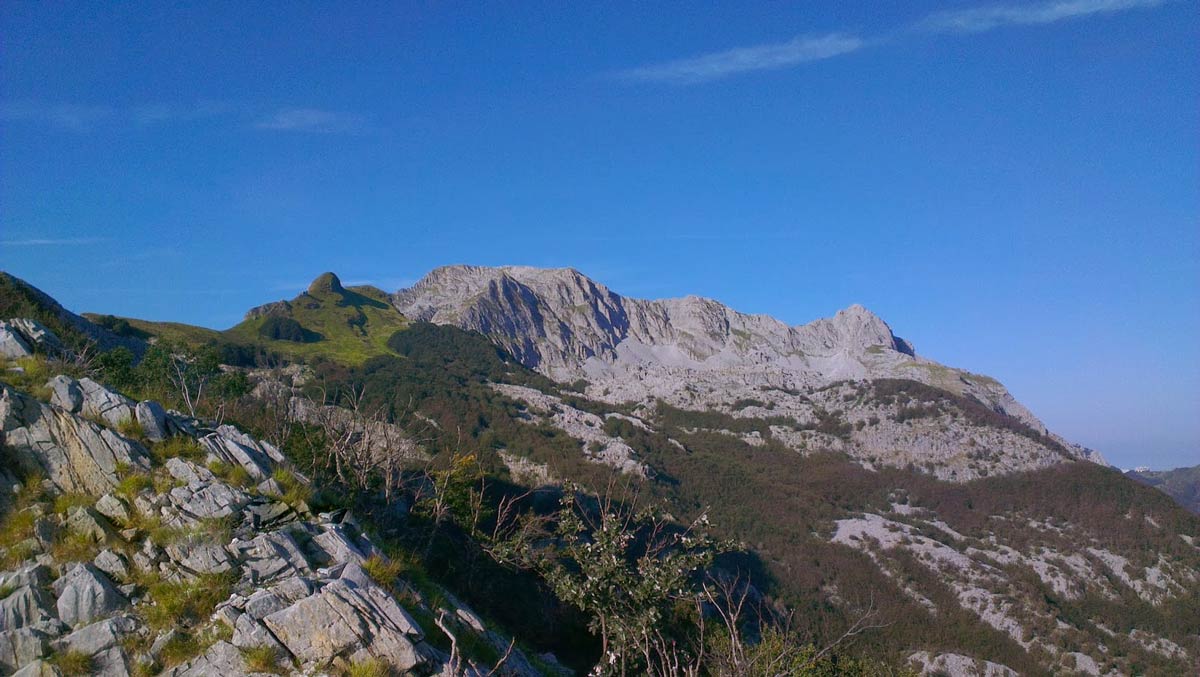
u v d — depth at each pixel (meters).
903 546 93.56
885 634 72.00
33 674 11.51
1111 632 76.62
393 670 12.70
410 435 50.78
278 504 15.92
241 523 14.96
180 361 38.75
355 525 17.11
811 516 105.06
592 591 16.03
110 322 86.56
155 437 16.09
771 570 81.19
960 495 121.50
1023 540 100.81
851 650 61.47
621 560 16.25
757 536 93.00
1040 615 77.69
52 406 15.26
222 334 122.19
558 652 31.50
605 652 15.62
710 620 24.17
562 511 18.09
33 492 14.09
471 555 31.75
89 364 20.98
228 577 13.59
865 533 97.81
